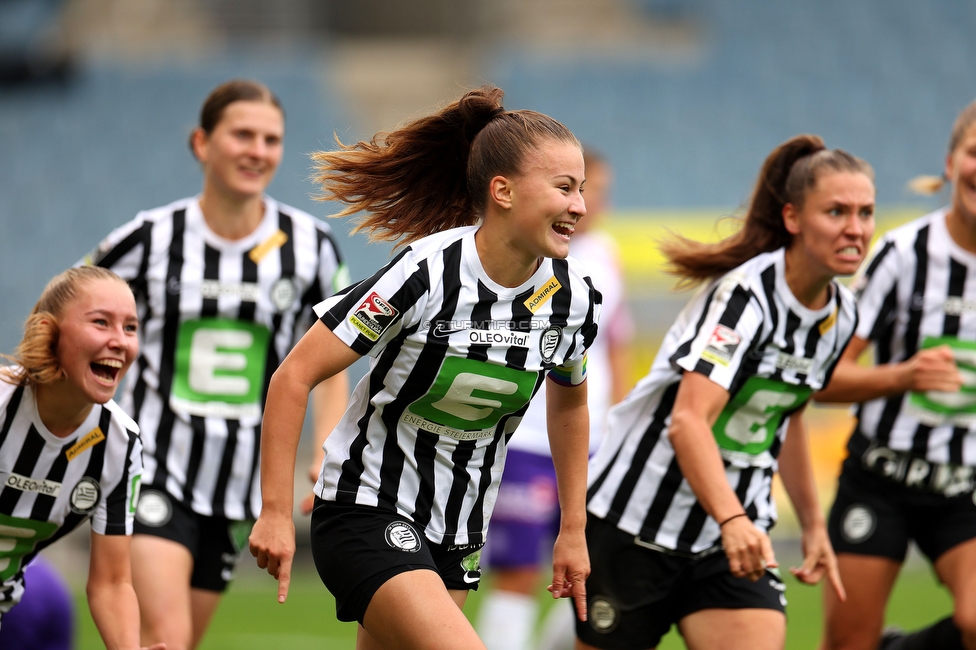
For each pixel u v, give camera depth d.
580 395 12.03
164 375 16.02
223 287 16.22
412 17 75.38
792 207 13.24
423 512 11.32
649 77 69.00
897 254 15.90
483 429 11.45
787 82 68.38
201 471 15.82
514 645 20.61
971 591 15.10
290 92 67.44
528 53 72.88
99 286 11.73
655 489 13.66
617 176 63.34
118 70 67.00
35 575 15.78
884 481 15.96
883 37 69.88
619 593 13.81
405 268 10.74
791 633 26.69
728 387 12.90
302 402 10.76
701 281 14.09
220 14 73.56
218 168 16.20
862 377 14.98
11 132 64.06
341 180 11.95
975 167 15.16
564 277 11.28
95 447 12.43
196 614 16.05
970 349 15.67
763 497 13.89
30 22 68.06
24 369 11.79
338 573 11.05
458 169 11.87
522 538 20.81
